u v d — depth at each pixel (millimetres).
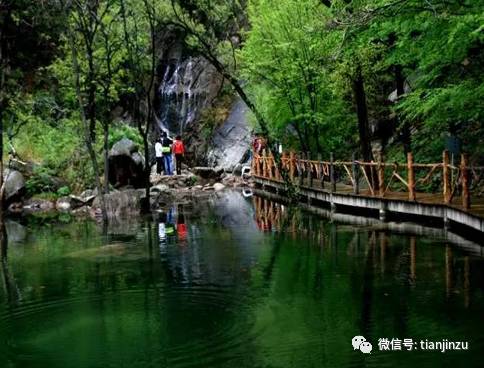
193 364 6203
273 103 20797
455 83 13281
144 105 33875
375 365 6016
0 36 16594
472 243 11359
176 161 27875
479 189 14273
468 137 16641
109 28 18406
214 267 10445
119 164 21891
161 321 7609
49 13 18594
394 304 7855
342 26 10883
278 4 19156
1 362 6457
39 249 12883
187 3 18188
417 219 14312
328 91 19594
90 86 19938
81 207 20422
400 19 10680
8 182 21047
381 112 20203
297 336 6883
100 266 10883
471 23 9703
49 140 24016
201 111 34344
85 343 6930
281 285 9086
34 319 7887
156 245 12750
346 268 9898
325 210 17438
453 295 8102
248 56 20250
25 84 24594
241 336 6957
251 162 28500
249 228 14781
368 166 16031
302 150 21219
